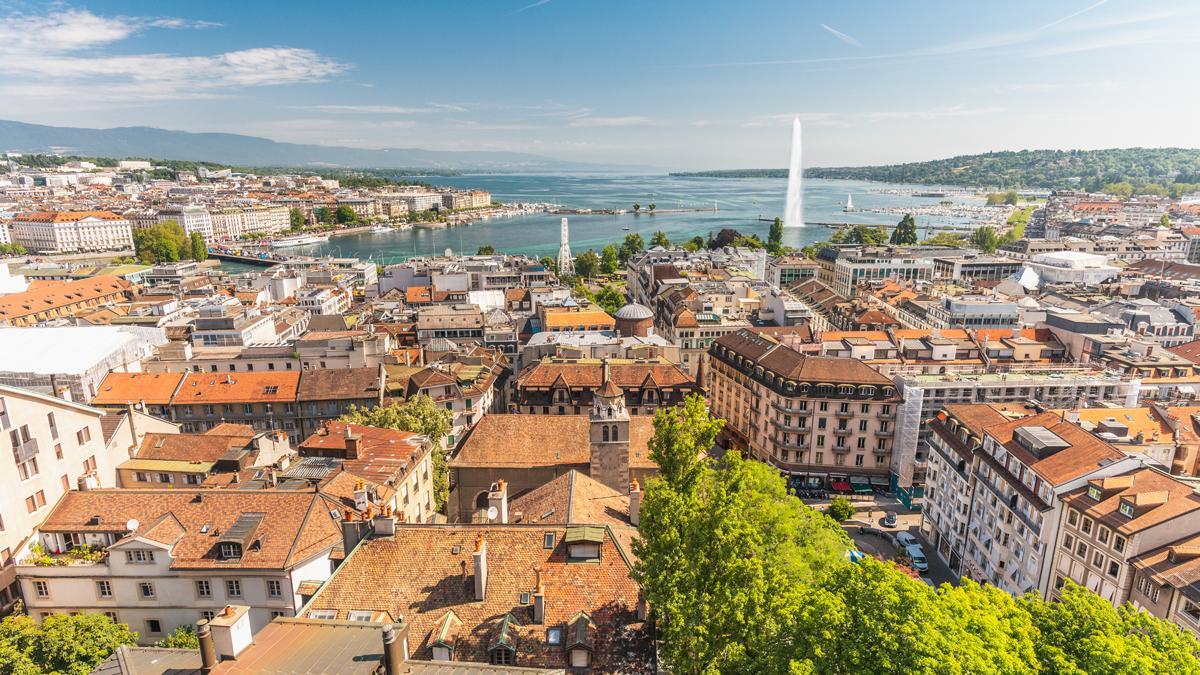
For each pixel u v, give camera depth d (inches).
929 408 5098.4
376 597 2140.7
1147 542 2827.3
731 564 1855.3
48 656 2374.5
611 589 2142.0
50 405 3058.6
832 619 1780.3
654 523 1990.7
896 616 1720.0
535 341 6973.4
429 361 6815.9
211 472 3548.2
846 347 6318.9
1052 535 3284.9
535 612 2036.2
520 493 3690.9
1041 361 6353.3
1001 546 3688.5
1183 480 3206.2
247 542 2687.0
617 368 5664.4
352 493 3107.8
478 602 2100.1
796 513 2755.9
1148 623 1964.8
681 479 2866.6
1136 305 7564.0
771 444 5561.0
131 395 5241.1
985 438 3949.3
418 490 3853.3
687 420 2962.6
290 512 2832.2
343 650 1336.1
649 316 7544.3
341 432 3983.8
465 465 3678.6
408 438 3966.5
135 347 5866.1
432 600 2121.1
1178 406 4466.0
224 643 1280.8
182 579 2677.2
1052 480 3304.6
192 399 5280.5
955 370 6023.6
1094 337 6314.0
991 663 1573.6
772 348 5885.8
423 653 1962.4
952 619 1726.1
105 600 2723.9
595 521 2652.6
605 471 3398.1
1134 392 4901.6
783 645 1838.1
